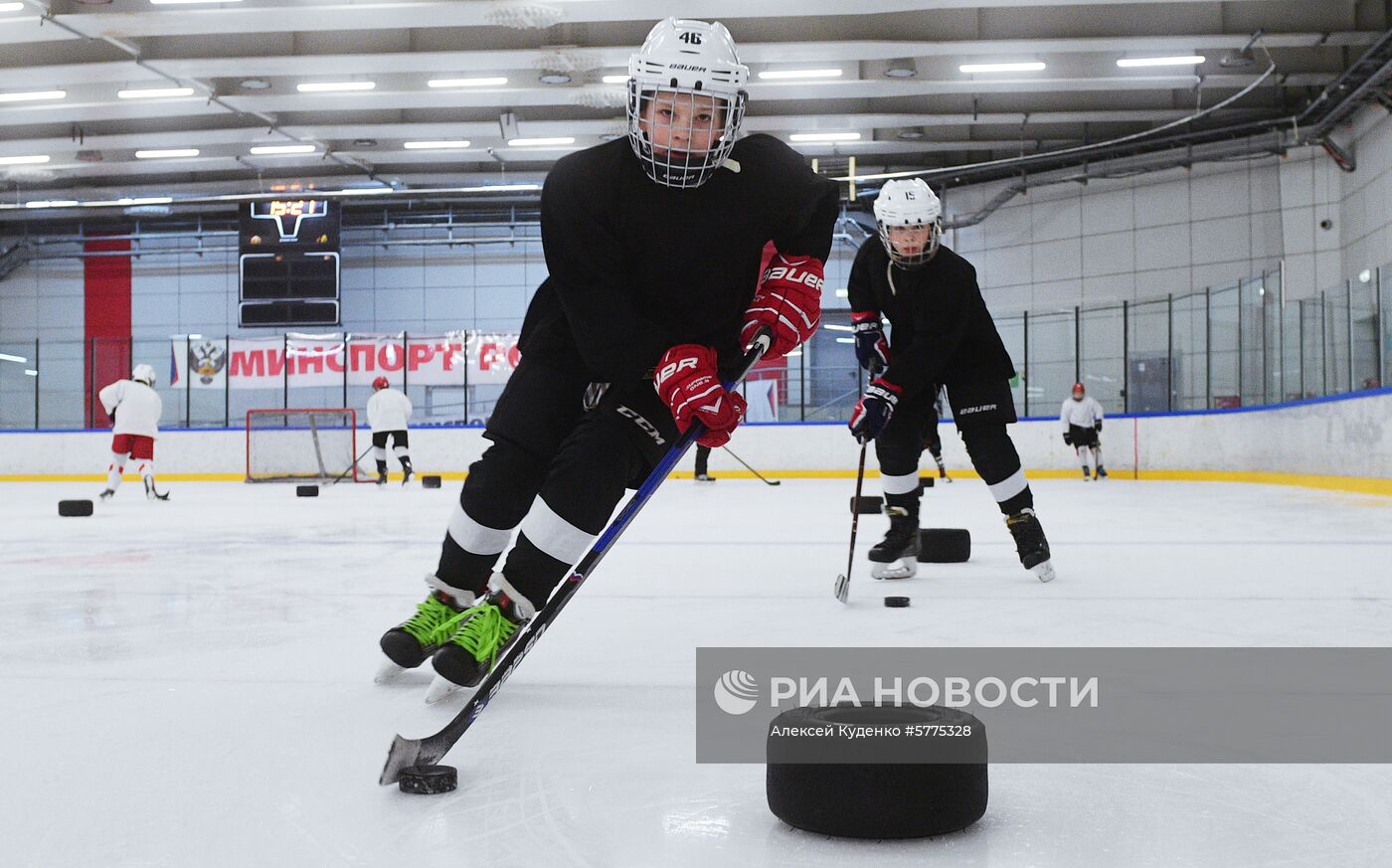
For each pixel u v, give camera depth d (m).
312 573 3.79
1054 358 14.77
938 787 1.10
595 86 13.80
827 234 1.82
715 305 1.77
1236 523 6.00
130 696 1.81
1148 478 13.56
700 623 2.56
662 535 5.34
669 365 1.59
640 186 1.65
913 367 3.12
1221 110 14.67
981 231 17.39
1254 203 15.05
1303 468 10.83
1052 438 14.31
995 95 14.75
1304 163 14.66
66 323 20.00
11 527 6.30
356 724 1.62
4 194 18.72
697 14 11.11
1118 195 16.16
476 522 1.87
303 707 1.73
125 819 1.18
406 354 15.80
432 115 15.51
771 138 1.80
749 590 3.21
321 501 9.41
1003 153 16.95
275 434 15.18
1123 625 2.49
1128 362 14.04
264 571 3.86
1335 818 1.17
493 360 15.74
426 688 1.87
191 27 11.51
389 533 5.69
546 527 1.72
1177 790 1.27
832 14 11.20
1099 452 13.22
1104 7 12.05
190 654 2.20
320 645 2.30
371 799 1.24
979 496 9.36
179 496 10.62
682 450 1.58
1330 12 11.80
